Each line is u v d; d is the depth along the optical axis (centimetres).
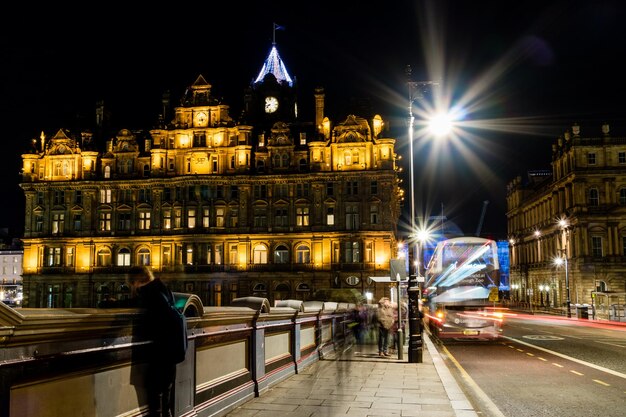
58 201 8425
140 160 8356
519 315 7675
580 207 8456
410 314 2294
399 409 1291
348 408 1285
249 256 7888
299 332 1912
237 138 8075
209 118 8125
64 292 8244
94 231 8269
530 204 11725
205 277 7906
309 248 7838
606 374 2003
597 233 8412
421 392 1527
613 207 8362
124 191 8325
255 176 7950
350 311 3444
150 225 8181
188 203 8056
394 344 2770
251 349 1391
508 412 1370
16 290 14288
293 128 8462
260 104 8831
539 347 3000
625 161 8456
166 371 861
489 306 3434
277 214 7944
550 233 10081
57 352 663
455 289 3469
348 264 7669
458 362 2395
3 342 579
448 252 3544
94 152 8388
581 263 8369
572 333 4041
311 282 7719
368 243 7700
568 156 8894
